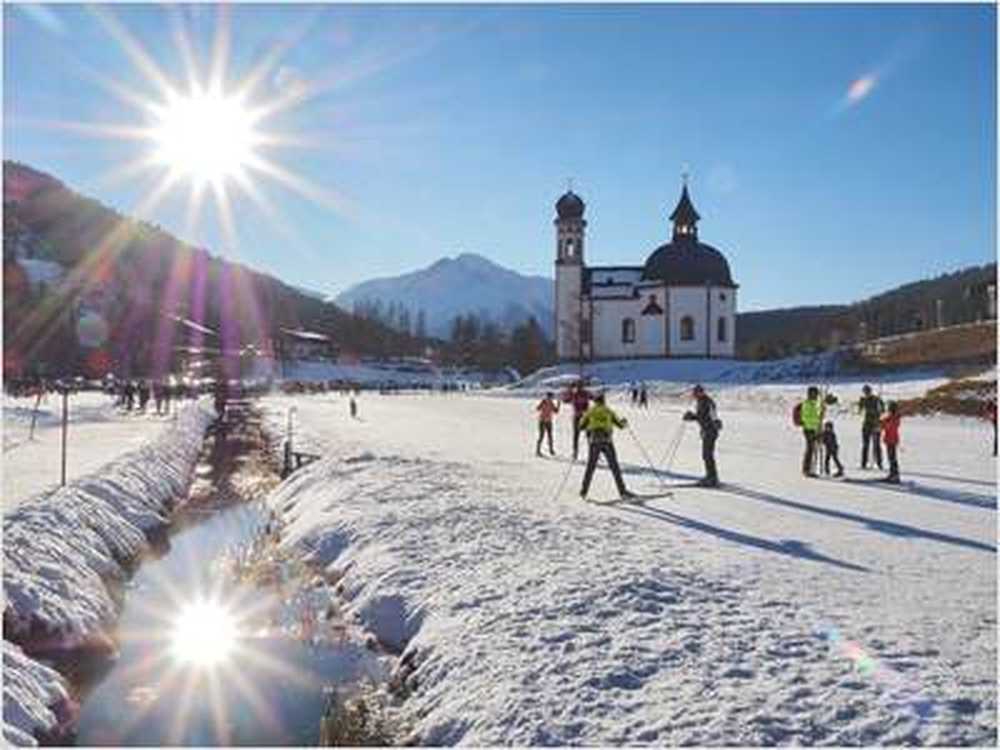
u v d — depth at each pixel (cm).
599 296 13638
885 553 1405
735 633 998
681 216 13875
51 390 7806
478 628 1086
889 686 837
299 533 1894
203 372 12938
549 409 3180
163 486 2636
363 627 1291
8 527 1485
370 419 5591
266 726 1012
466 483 2234
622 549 1424
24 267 15475
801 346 13838
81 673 1183
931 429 4466
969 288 12800
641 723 812
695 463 2822
